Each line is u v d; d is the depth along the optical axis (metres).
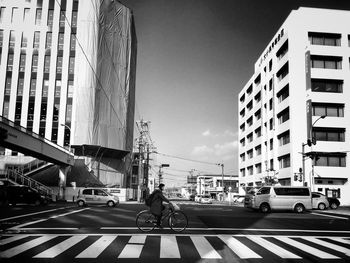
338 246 9.45
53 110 49.47
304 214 22.39
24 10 51.84
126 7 58.44
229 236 10.99
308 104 41.91
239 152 75.69
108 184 52.41
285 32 48.19
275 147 49.41
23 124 48.81
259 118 59.41
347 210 27.58
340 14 46.16
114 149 49.19
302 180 34.50
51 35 51.41
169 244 9.23
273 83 51.25
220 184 98.44
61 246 8.77
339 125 43.06
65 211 21.08
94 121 49.53
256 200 24.12
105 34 52.97
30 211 20.78
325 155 42.44
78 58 50.53
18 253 7.85
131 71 63.69
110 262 7.02
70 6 51.88
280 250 8.66
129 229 12.34
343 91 44.06
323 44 46.03
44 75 50.34
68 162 39.69
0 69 49.88
